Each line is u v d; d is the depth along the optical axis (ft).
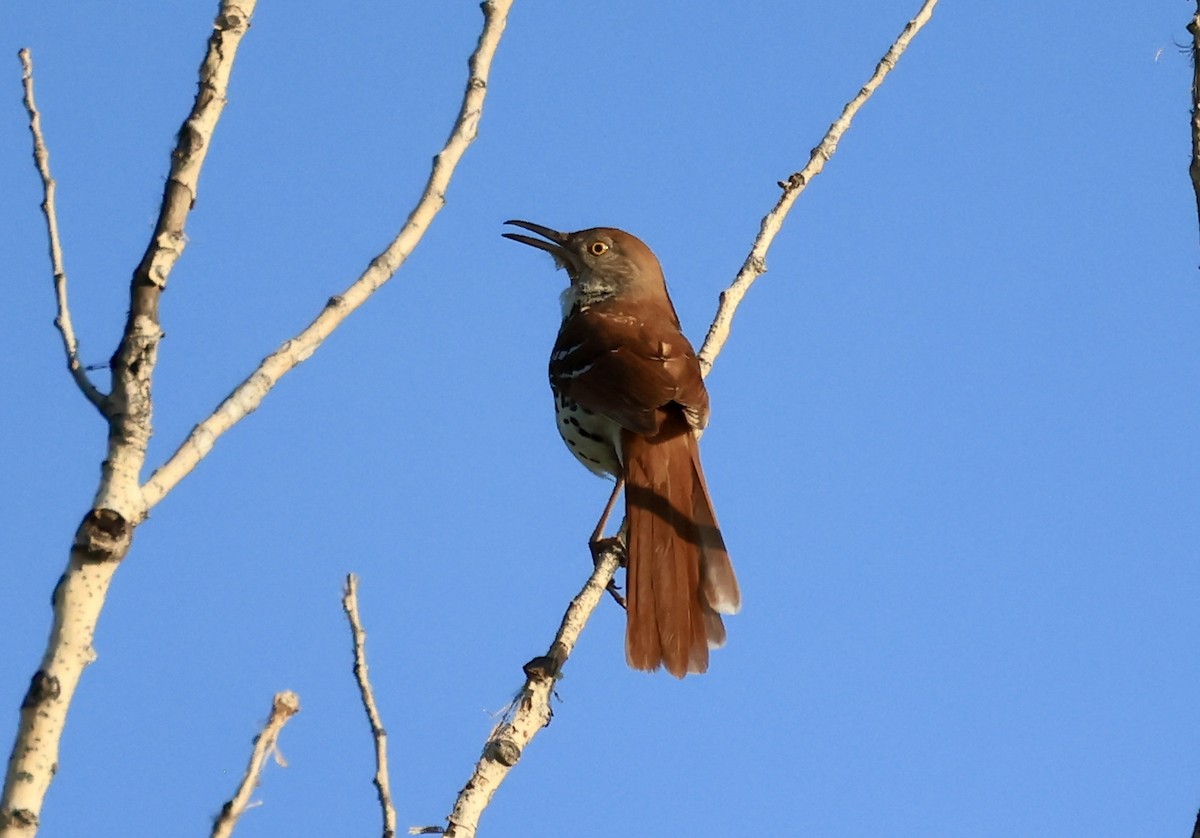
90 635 16.93
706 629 34.32
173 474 18.04
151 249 18.75
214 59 19.98
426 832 22.29
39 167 19.83
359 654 22.09
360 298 20.94
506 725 24.16
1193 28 25.89
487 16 24.18
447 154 22.81
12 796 16.01
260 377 19.39
